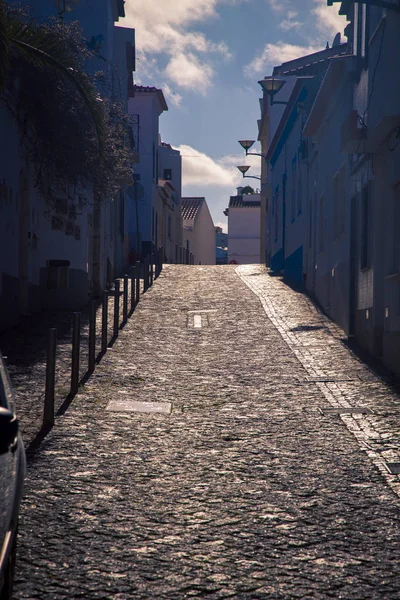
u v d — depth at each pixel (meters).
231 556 5.79
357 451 8.91
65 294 22.47
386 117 13.08
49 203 21.77
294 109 28.84
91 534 6.21
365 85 16.48
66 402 11.28
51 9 28.12
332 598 5.09
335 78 19.25
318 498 7.21
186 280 31.55
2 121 16.86
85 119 20.48
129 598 5.04
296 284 29.62
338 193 20.97
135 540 6.09
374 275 15.54
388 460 8.52
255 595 5.11
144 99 48.53
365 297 16.48
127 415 10.65
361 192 16.77
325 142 22.64
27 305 20.30
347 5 19.80
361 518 6.68
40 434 9.46
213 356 15.74
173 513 6.75
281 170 35.81
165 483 7.62
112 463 8.30
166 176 64.88
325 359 15.44
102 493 7.27
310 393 12.31
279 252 35.94
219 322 20.44
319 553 5.88
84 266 24.47
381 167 15.41
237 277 33.16
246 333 18.72
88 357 13.80
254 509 6.88
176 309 22.83
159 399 11.77
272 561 5.70
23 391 11.82
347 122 15.06
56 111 19.58
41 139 20.03
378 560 5.76
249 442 9.30
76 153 20.44
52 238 22.22
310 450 8.94
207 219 83.75
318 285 24.25
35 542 6.00
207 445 9.13
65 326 18.84
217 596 5.10
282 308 23.02
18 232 18.53
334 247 20.75
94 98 17.36
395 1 13.62
